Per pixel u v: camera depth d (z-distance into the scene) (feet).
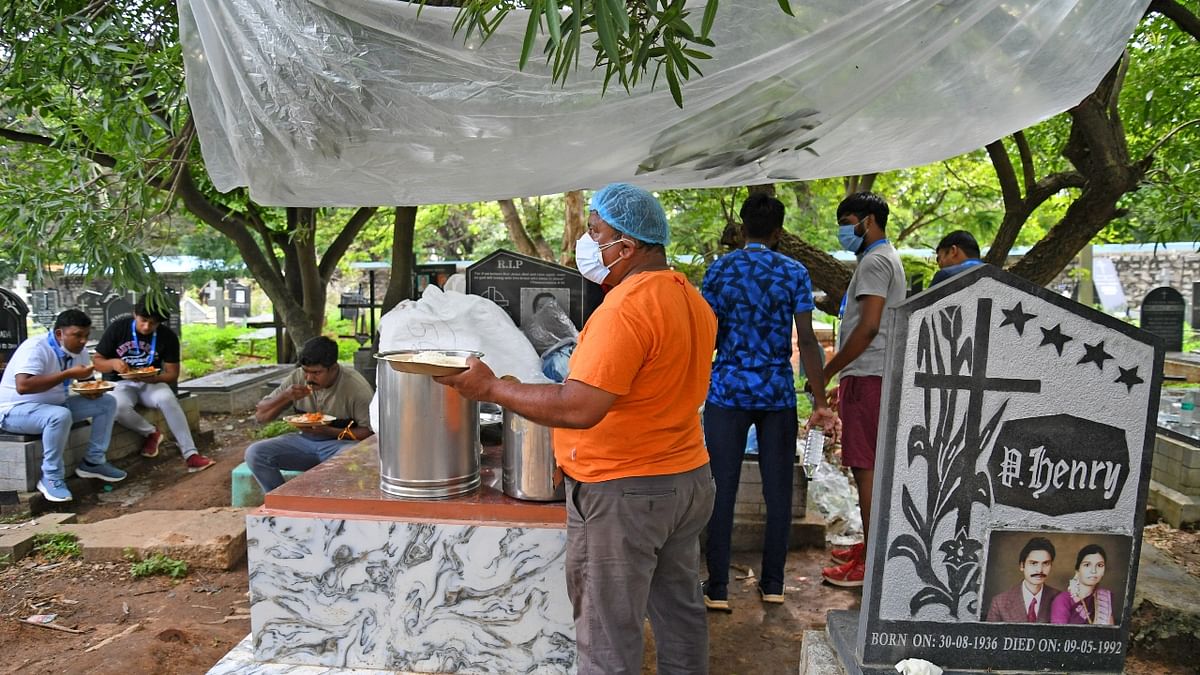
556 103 9.79
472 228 61.87
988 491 7.54
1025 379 7.43
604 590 7.54
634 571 7.52
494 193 11.83
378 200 11.84
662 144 10.39
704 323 7.84
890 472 7.50
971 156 30.01
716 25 9.08
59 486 18.10
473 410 9.49
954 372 7.42
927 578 7.63
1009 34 9.53
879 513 7.54
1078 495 7.56
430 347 11.24
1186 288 57.72
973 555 7.60
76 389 18.53
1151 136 20.26
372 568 9.21
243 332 60.18
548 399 7.11
